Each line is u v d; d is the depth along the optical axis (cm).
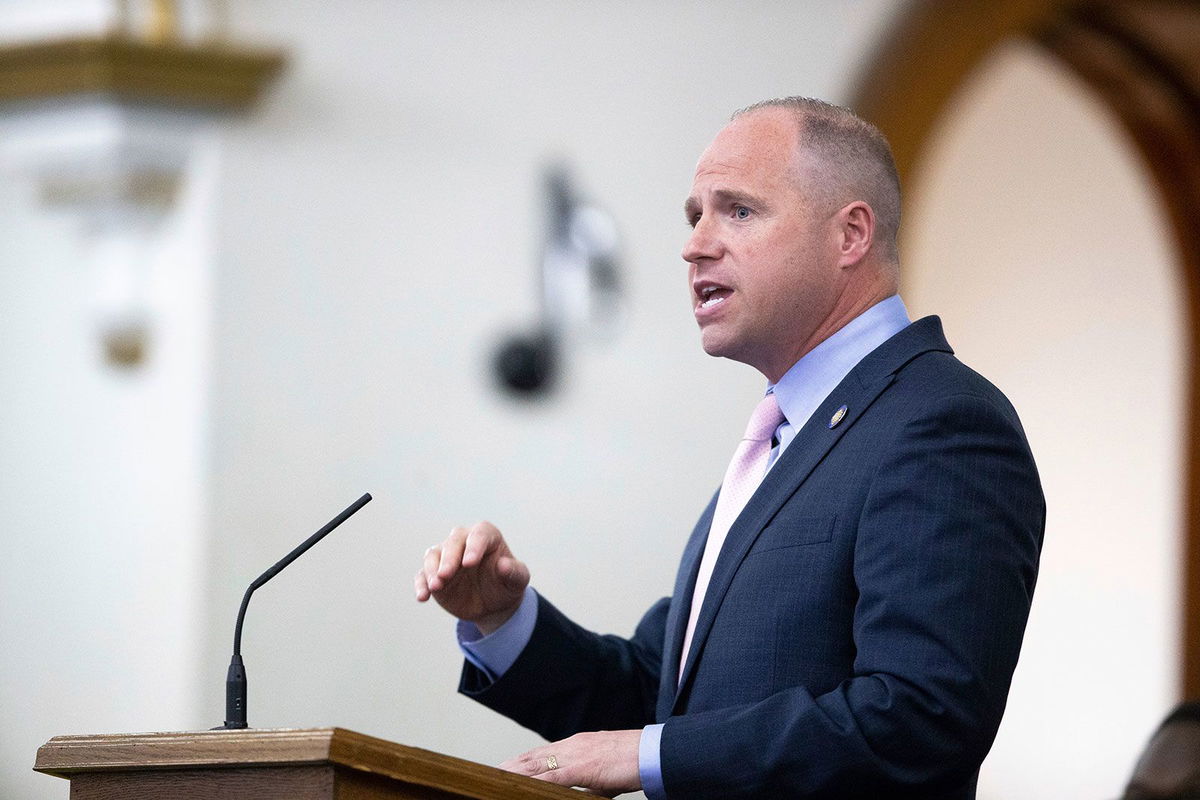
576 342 1742
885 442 688
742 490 767
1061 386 2545
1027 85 2398
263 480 1625
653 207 1780
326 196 1681
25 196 1753
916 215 1895
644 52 1797
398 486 1669
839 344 752
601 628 1711
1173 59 2245
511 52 1759
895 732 628
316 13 1703
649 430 1753
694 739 652
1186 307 2466
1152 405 2502
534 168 1747
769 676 680
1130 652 2506
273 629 1611
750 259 745
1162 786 760
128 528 1728
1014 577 659
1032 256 2523
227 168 1652
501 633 799
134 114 1628
